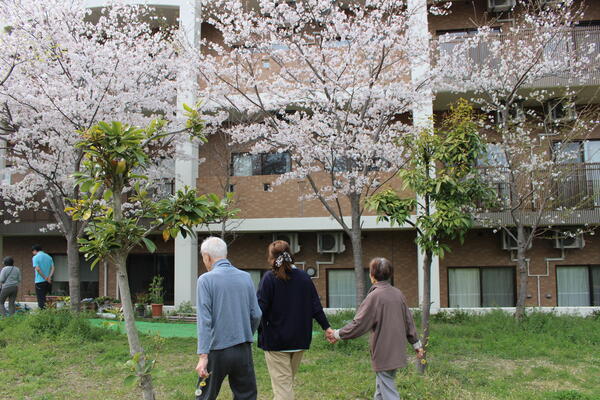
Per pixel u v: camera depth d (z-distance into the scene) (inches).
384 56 396.2
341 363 278.4
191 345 326.3
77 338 320.8
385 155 390.3
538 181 425.4
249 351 159.0
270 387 233.5
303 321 180.2
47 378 247.0
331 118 395.9
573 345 322.7
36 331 335.6
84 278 598.9
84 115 389.7
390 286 186.4
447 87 443.5
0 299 422.9
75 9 423.2
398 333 179.3
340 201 503.5
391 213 268.8
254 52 424.8
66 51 381.7
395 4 408.5
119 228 160.9
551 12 435.2
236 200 514.0
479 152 270.2
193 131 186.5
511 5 508.1
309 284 185.5
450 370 255.9
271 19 420.2
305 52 399.5
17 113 414.6
